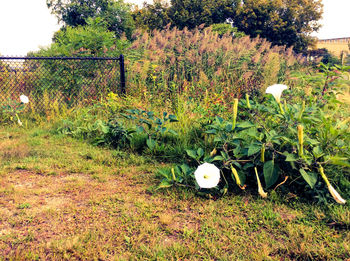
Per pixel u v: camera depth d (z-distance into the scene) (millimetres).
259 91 6527
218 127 3377
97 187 3121
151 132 4504
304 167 2820
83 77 7668
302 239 2178
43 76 7449
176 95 6684
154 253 1975
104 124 4855
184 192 2939
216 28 26078
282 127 3143
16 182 3215
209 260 1954
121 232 2246
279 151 3045
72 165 3775
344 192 2857
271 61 7383
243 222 2445
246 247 2111
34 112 6539
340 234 2256
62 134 5270
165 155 4148
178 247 2059
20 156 4043
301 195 2945
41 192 2957
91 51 9414
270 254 2043
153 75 8375
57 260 1914
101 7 26000
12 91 6984
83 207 2650
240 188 3045
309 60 10766
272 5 30203
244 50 9484
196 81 7691
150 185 3193
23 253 1957
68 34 9445
